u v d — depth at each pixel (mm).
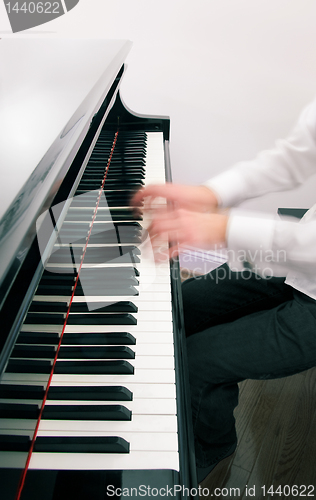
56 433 499
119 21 1646
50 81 982
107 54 1248
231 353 901
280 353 870
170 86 1773
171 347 624
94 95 870
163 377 577
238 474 1182
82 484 457
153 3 1577
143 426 515
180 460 483
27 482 464
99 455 483
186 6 1564
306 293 898
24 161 586
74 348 590
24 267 435
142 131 1475
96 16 1635
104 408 515
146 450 492
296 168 1070
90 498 445
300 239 721
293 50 1573
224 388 977
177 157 1946
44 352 543
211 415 954
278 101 1708
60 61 1187
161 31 1643
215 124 1828
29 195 501
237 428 1326
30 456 480
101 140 1041
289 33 1541
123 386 550
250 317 954
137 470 471
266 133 1799
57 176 559
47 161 587
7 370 405
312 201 1896
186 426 527
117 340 617
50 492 455
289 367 886
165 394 554
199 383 944
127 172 1109
